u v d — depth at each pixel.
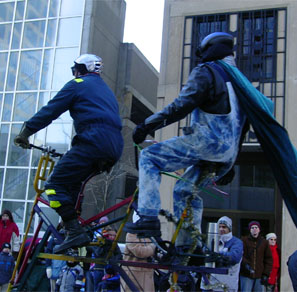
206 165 3.03
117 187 15.90
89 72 3.67
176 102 2.88
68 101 3.41
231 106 2.94
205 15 10.63
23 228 13.66
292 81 9.68
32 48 15.25
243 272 5.84
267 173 10.83
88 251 3.89
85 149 3.28
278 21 10.07
